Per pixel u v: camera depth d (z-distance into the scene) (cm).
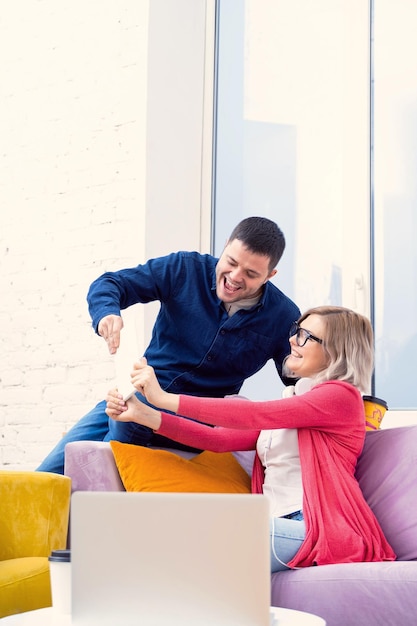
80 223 481
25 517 258
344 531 242
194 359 310
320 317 275
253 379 462
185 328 311
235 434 272
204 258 318
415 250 422
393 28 439
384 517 258
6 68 514
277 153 471
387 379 420
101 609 159
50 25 504
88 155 482
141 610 158
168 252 465
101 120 479
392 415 409
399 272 424
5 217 509
